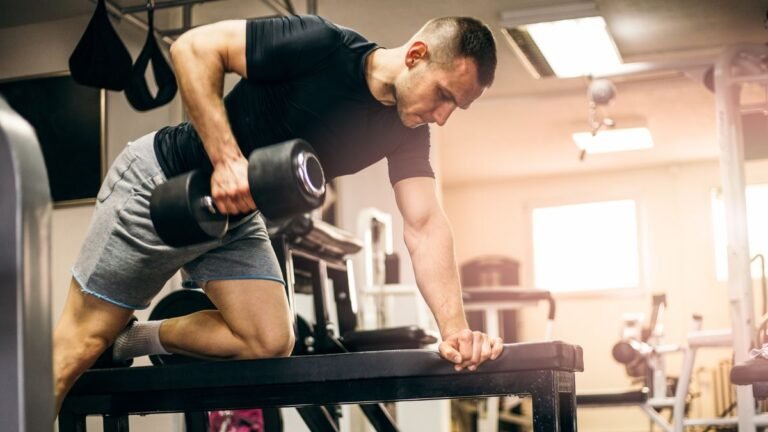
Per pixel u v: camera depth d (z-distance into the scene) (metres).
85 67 3.46
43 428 1.28
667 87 7.34
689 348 5.38
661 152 9.55
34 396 1.27
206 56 2.06
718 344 5.27
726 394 9.28
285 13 5.17
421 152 2.32
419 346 3.76
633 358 6.13
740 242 4.99
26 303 1.26
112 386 2.35
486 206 10.67
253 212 2.17
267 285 2.43
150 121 4.89
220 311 2.47
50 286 1.32
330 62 2.08
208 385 2.28
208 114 2.03
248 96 2.17
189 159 2.26
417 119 2.06
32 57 4.93
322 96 2.10
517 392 2.08
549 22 5.46
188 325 2.50
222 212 2.00
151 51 3.58
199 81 2.04
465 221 10.72
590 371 10.07
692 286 9.88
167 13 5.00
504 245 10.55
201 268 2.42
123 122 4.87
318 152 2.20
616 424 9.96
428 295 2.25
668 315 9.91
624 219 10.20
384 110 2.15
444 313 2.22
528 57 6.05
